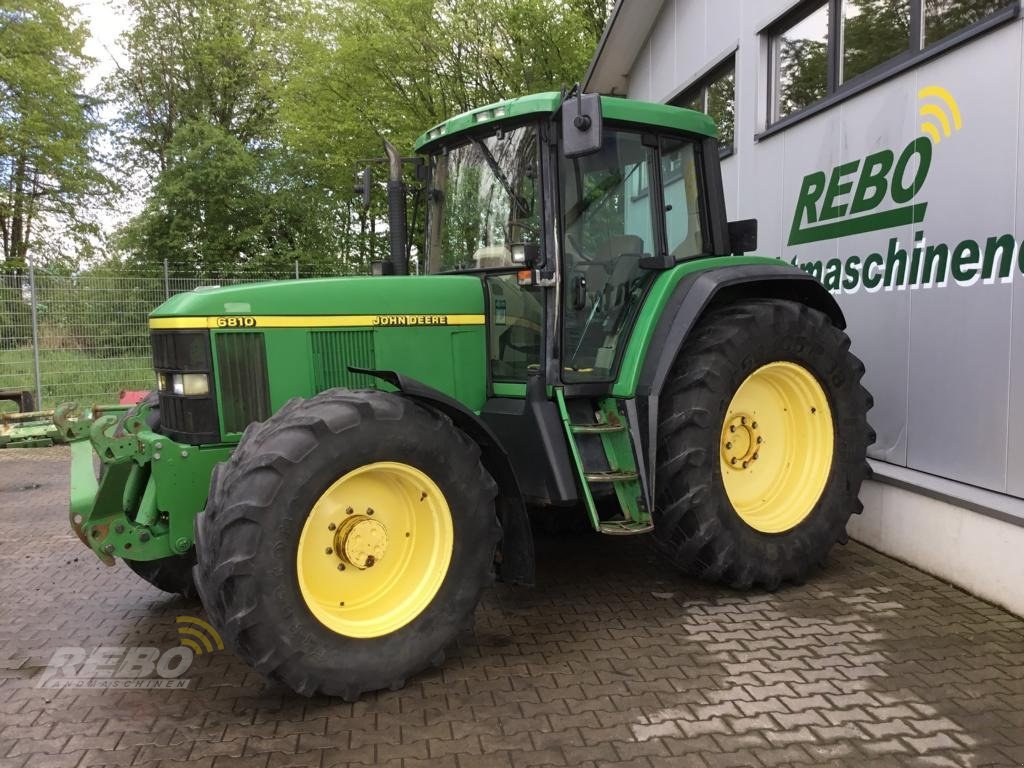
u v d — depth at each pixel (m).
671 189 4.05
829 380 4.02
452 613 3.04
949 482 4.01
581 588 4.02
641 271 3.88
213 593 2.67
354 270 21.16
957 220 3.96
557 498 3.38
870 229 4.66
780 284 4.15
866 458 4.43
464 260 4.01
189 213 20.89
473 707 2.80
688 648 3.25
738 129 6.59
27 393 9.37
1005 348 3.66
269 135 23.92
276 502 2.64
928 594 3.80
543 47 14.57
